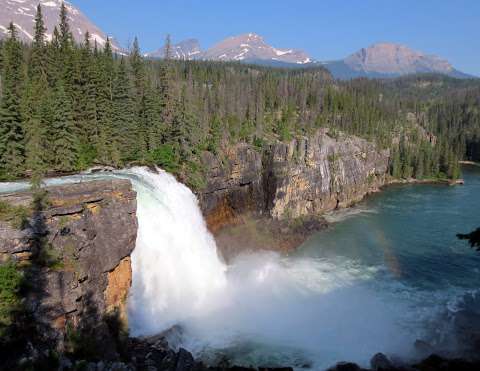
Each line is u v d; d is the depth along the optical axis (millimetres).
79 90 60031
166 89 73562
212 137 79500
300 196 94750
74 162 55094
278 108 138750
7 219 29094
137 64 76125
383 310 48250
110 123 60000
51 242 31047
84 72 61219
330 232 83000
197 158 68188
